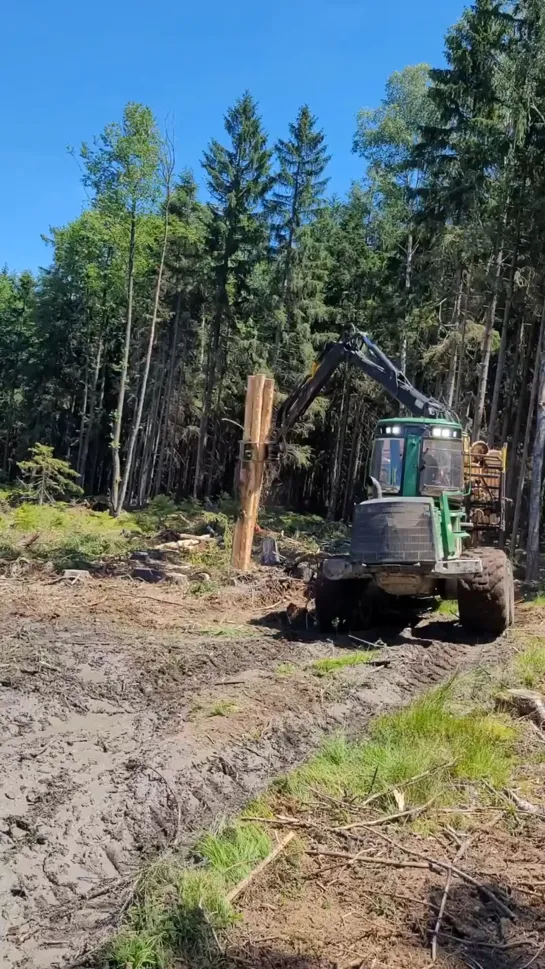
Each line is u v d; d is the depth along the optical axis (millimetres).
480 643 9820
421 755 5711
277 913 3889
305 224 32562
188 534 18656
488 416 28594
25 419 44312
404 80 35625
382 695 7242
